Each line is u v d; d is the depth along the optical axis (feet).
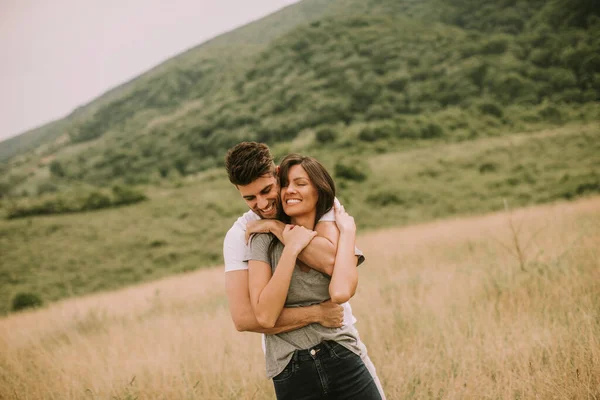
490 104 272.10
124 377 12.46
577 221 29.76
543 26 370.94
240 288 6.58
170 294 35.14
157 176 327.26
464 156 184.65
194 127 393.91
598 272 15.20
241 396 10.51
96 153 435.53
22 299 76.59
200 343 14.58
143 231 161.89
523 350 10.47
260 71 465.06
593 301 13.07
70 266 136.87
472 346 11.13
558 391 8.63
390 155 217.56
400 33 437.58
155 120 497.05
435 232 47.80
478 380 9.66
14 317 40.60
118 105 596.29
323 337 6.30
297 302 6.41
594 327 11.06
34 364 15.38
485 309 14.01
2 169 492.95
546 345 10.46
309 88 384.88
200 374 11.81
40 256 146.92
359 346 6.72
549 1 405.80
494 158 173.88
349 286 6.11
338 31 474.08
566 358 9.70
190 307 25.64
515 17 421.18
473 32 426.10
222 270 53.26
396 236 53.67
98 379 12.73
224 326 16.71
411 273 22.48
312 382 6.27
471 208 129.59
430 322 13.66
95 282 123.44
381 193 152.87
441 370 10.48
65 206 201.46
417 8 533.14
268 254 6.58
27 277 129.90
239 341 14.37
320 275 6.50
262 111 376.68
